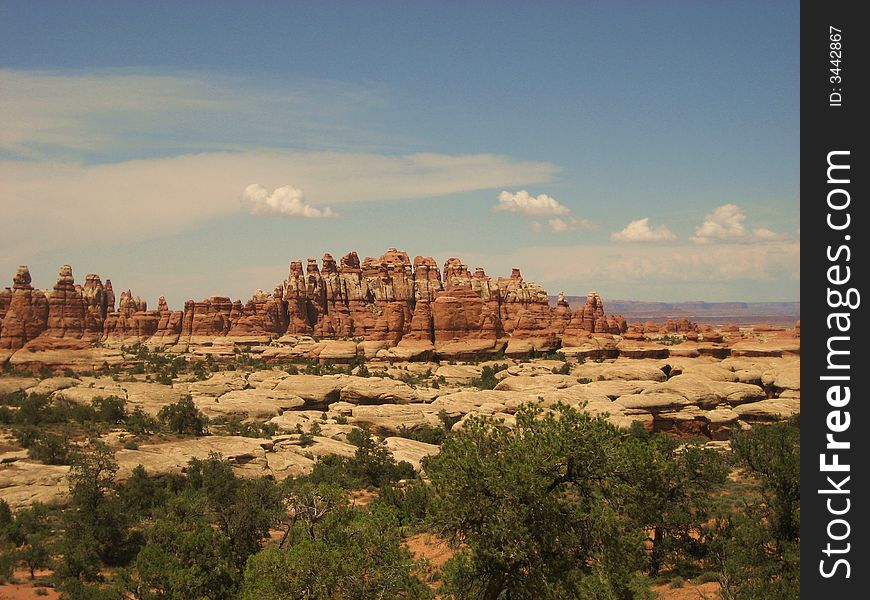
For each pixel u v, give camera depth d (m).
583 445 32.84
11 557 53.56
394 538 35.72
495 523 31.95
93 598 44.97
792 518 44.75
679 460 52.03
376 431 117.31
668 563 47.78
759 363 153.38
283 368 188.00
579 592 33.88
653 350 175.12
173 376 168.38
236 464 81.94
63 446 71.94
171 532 48.75
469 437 34.47
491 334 199.00
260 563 34.28
